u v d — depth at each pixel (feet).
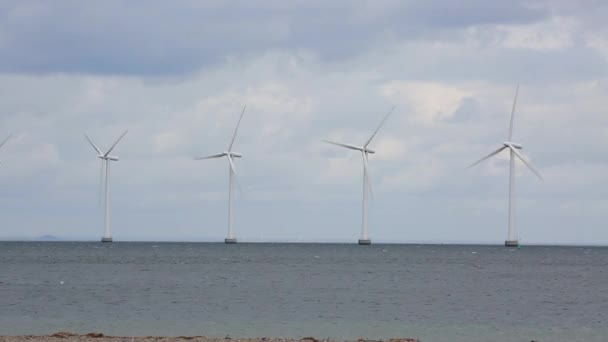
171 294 288.51
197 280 368.89
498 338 181.68
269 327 195.93
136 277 387.75
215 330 189.16
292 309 239.71
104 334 180.34
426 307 251.39
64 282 349.41
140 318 212.43
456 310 243.60
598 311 244.63
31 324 197.77
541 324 209.97
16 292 293.64
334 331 190.29
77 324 198.29
